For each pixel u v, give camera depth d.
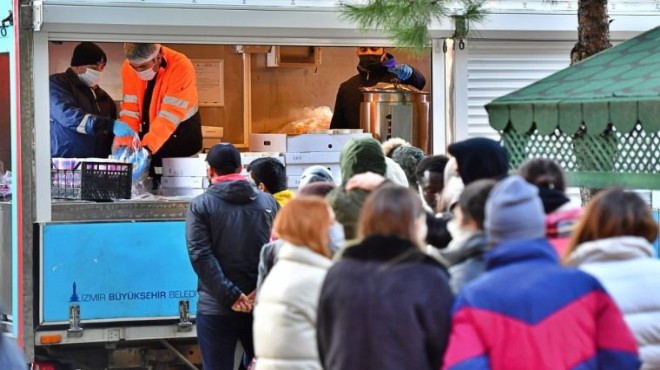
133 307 10.01
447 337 5.43
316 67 13.20
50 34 9.95
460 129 10.95
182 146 11.61
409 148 9.79
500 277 5.20
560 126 7.26
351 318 5.46
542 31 11.04
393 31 9.75
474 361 5.08
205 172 11.03
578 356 5.15
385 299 5.42
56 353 10.05
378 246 5.56
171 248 10.08
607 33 9.74
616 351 5.21
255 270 9.22
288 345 6.43
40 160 9.95
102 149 11.20
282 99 13.33
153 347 10.30
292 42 10.48
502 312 5.11
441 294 5.45
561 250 6.23
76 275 9.91
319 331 5.70
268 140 11.98
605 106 6.93
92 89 11.20
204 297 9.24
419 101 11.46
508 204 5.30
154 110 11.48
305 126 12.80
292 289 6.44
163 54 11.47
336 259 5.94
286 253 6.55
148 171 11.37
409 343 5.38
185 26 10.21
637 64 7.55
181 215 10.11
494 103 7.77
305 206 6.57
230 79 12.89
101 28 10.05
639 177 7.09
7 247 10.09
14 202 9.89
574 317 5.16
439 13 9.72
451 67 10.89
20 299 9.84
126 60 11.34
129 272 9.99
